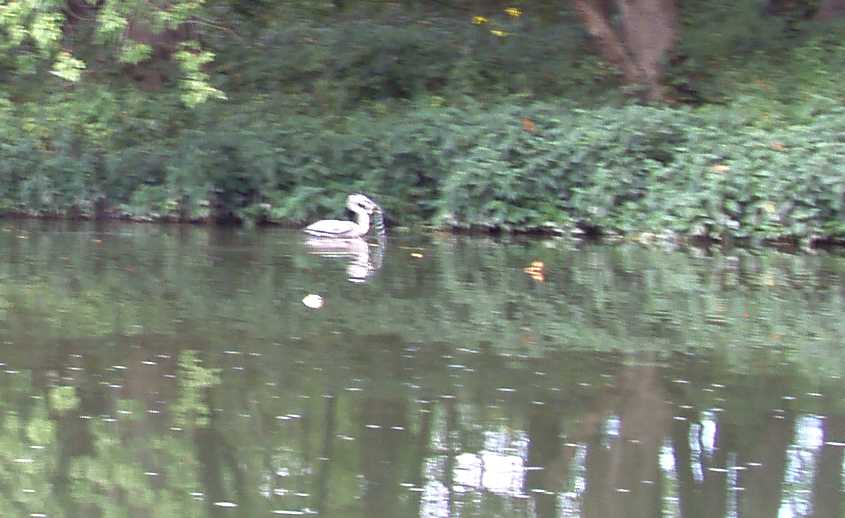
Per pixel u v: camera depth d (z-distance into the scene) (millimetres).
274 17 22672
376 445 7840
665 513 6895
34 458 7484
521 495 7113
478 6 23547
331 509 6844
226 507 6840
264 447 7754
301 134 17828
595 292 12688
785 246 16578
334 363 9617
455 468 7504
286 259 14227
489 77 20422
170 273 13062
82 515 6684
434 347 10172
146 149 17656
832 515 6902
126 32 16969
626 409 8641
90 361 9461
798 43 21125
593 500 7059
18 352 9656
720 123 17500
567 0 23031
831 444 8023
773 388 9203
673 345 10453
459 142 17422
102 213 17344
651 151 17297
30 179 17062
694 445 7973
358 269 13688
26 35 15727
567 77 20281
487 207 17062
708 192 16594
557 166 17188
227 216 17359
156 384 8938
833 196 16359
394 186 17422
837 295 12766
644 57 19906
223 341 10172
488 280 13234
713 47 20906
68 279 12555
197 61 16094
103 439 7816
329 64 20641
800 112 18031
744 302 12320
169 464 7449
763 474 7504
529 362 9797
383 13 23219
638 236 16891
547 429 8203
